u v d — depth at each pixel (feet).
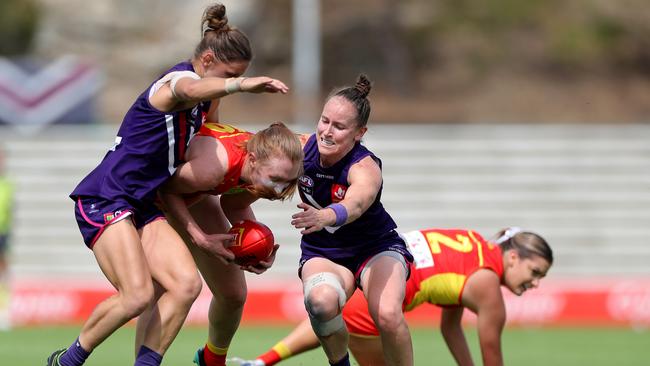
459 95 316.19
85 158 182.91
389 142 183.73
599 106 313.12
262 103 291.99
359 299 73.05
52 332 124.36
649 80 329.93
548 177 179.22
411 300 72.79
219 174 62.90
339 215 59.82
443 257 73.10
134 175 62.95
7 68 191.31
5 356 100.48
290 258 164.14
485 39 337.11
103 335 62.54
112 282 62.64
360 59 327.67
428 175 180.65
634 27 344.28
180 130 63.26
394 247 66.64
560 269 167.22
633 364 98.68
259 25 316.81
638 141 180.96
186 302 62.03
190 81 61.05
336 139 62.59
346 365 66.80
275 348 75.25
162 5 308.81
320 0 340.18
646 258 167.43
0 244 151.64
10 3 305.53
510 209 175.52
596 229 172.24
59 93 192.75
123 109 279.69
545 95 317.22
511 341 118.83
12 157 181.37
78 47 301.84
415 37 333.83
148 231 63.46
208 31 65.67
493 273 72.79
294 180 63.46
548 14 345.72
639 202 174.40
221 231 69.46
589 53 335.47
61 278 166.50
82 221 63.16
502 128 185.98
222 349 73.92
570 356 104.88
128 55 299.17
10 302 136.36
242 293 70.85
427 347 110.52
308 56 254.47
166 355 101.50
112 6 306.14
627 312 138.21
